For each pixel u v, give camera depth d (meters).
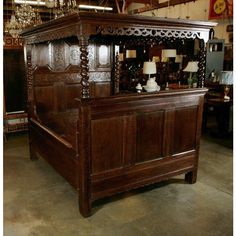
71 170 2.69
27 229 2.37
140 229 2.37
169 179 3.33
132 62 7.79
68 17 2.21
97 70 4.42
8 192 3.00
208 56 7.01
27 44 3.67
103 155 2.52
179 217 2.54
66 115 4.03
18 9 4.97
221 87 6.18
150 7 9.25
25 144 4.65
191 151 3.13
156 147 2.85
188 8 8.16
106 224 2.44
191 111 3.03
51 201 2.82
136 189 3.07
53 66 4.16
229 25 6.92
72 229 2.37
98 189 2.56
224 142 4.86
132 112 2.60
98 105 2.37
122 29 2.33
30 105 3.80
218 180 3.32
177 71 7.89
